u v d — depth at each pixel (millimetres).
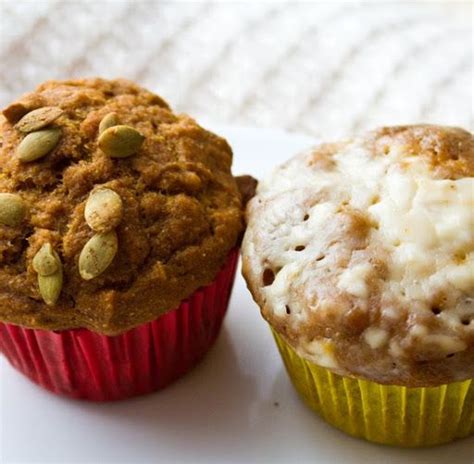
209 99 568
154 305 347
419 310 322
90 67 575
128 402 375
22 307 343
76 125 358
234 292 411
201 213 357
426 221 333
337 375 341
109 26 591
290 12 617
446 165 347
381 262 329
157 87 573
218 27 602
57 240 342
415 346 320
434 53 583
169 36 594
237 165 455
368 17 612
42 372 371
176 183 355
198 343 380
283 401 374
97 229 339
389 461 354
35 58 573
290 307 337
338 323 325
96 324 343
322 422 367
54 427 366
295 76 576
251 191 382
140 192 351
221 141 385
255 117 559
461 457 354
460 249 328
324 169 359
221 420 368
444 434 353
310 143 465
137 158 354
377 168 353
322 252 337
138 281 344
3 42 572
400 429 350
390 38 594
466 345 319
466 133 366
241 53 589
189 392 378
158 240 349
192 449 358
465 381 332
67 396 376
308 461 355
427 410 343
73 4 598
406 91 560
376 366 325
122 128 350
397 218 335
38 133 352
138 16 601
